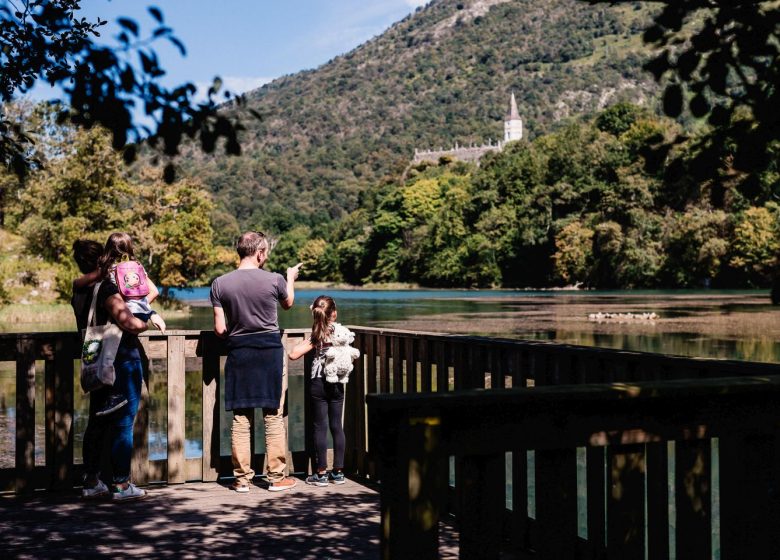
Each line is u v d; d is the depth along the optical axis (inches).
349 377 230.5
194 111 99.4
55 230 1673.2
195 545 159.3
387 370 215.6
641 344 930.7
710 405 89.7
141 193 1866.4
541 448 83.1
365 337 224.8
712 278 2999.5
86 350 184.1
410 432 77.5
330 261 5177.2
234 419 204.1
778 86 102.2
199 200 1994.3
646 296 2378.2
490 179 4128.9
